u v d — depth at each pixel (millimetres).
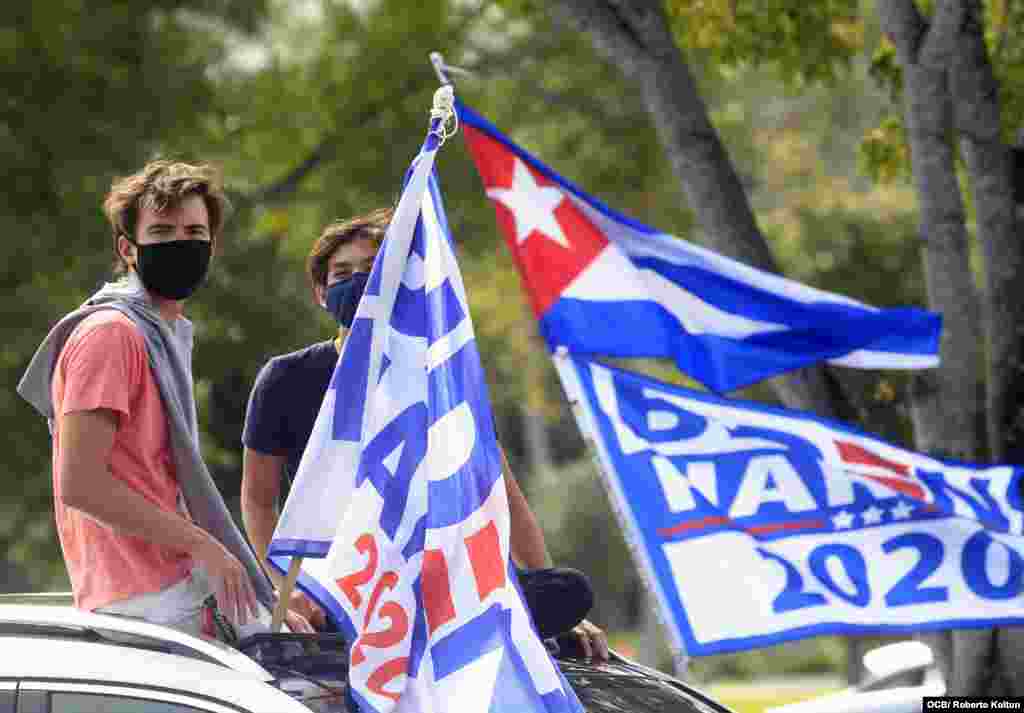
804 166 77500
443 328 11234
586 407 17219
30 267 44250
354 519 10703
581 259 17953
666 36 21750
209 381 47188
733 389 18234
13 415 44594
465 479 10891
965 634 20141
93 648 9453
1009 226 20469
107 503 10453
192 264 11688
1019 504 16766
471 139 17969
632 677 11852
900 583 16500
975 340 20547
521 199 18000
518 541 13203
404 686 10430
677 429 16953
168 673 9289
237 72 56188
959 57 20234
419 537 10773
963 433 20453
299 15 60406
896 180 27484
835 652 104625
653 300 18047
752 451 16812
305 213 57656
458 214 55844
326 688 10305
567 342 17812
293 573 10898
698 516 16641
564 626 11562
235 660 9570
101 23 46938
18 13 45469
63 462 10539
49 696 9195
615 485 16812
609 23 21797
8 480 45969
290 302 49719
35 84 45250
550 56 57688
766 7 27203
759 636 16297
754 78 61000
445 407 11047
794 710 21578
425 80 56688
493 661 10422
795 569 16438
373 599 10547
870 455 16750
